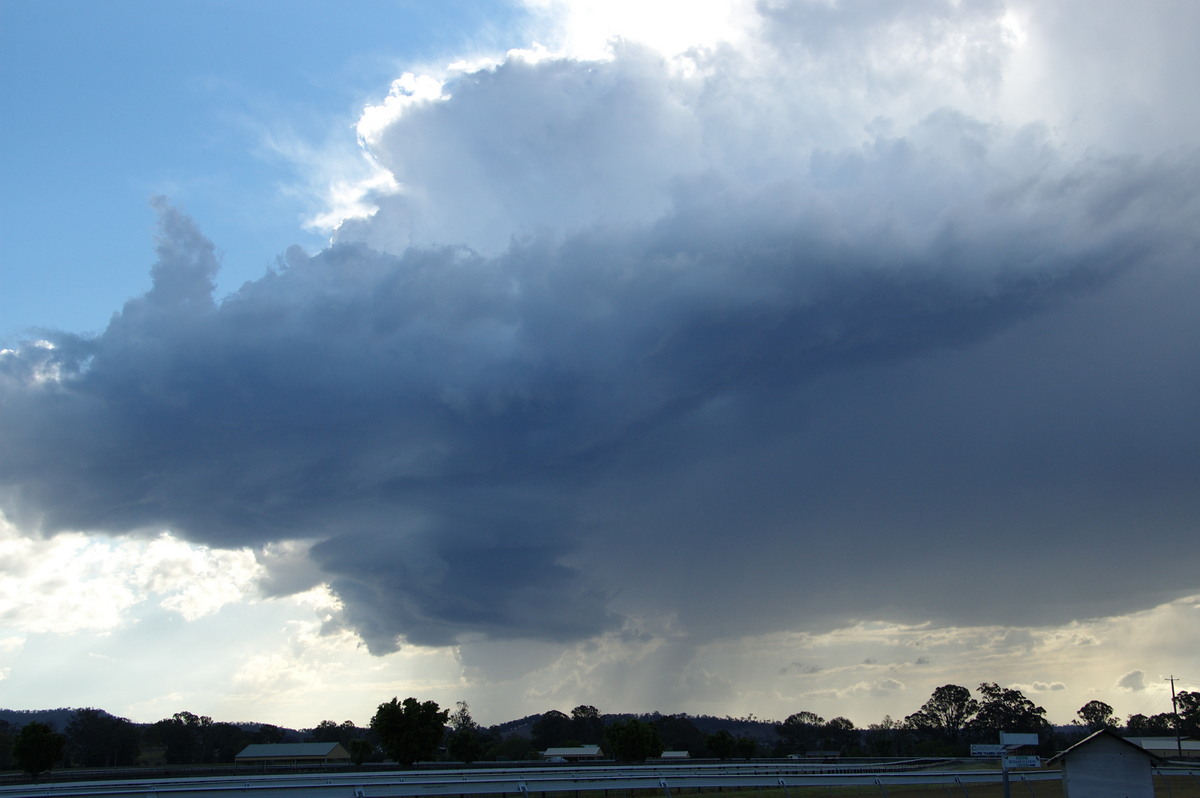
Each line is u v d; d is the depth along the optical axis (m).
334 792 39.19
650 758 114.50
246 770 87.12
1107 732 44.06
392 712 84.12
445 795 40.28
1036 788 62.72
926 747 164.25
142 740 174.88
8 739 127.75
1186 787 60.56
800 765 78.94
